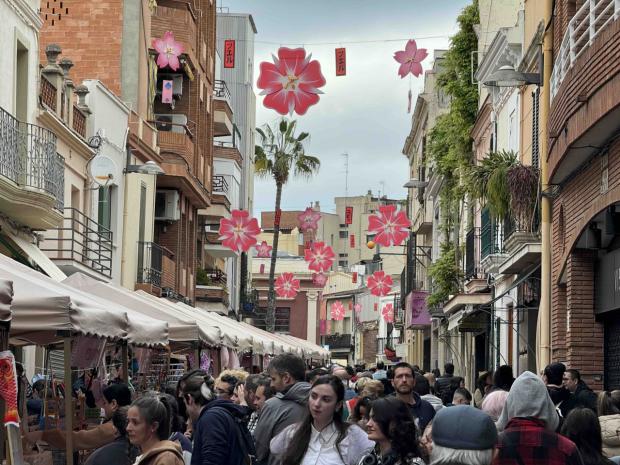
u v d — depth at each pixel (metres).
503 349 31.58
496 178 24.23
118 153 32.78
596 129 16.48
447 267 38.72
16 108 24.25
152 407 8.52
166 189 41.59
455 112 38.78
